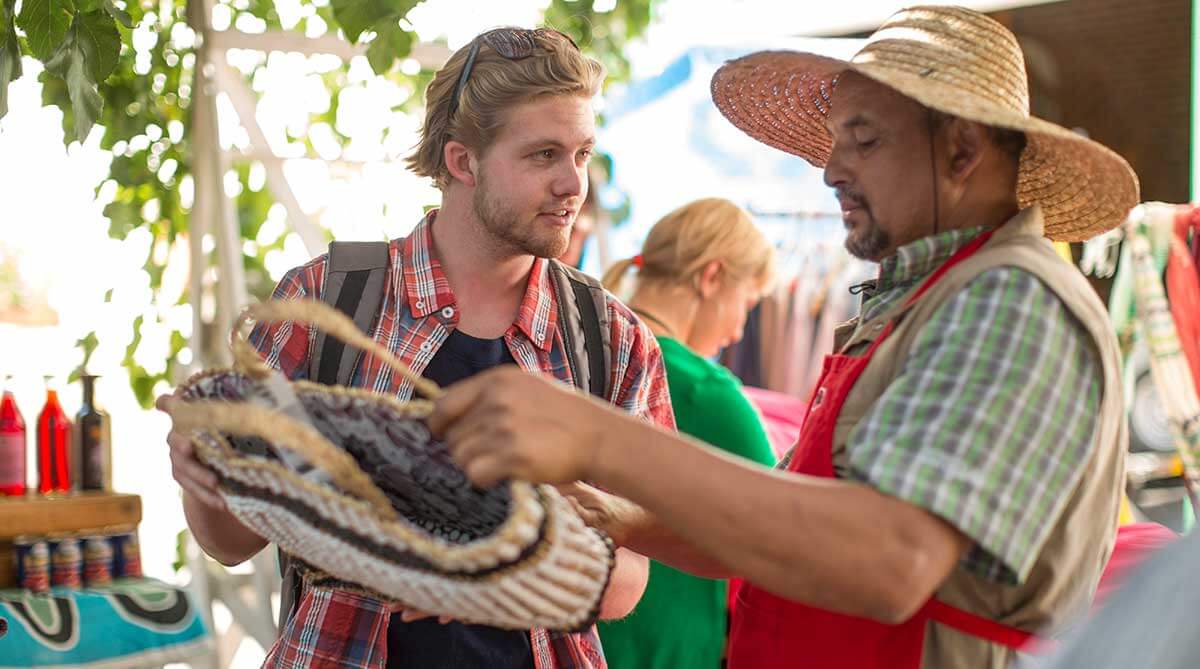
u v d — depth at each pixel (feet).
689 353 9.19
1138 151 16.51
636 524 5.80
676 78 15.08
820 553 3.79
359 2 9.89
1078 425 4.09
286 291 6.39
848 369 4.81
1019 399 3.98
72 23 8.64
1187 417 11.88
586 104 6.31
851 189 4.92
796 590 3.88
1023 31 16.80
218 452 4.60
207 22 12.34
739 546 3.84
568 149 6.24
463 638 6.13
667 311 9.64
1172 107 16.31
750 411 9.02
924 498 3.83
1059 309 4.21
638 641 8.68
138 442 19.88
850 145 4.91
